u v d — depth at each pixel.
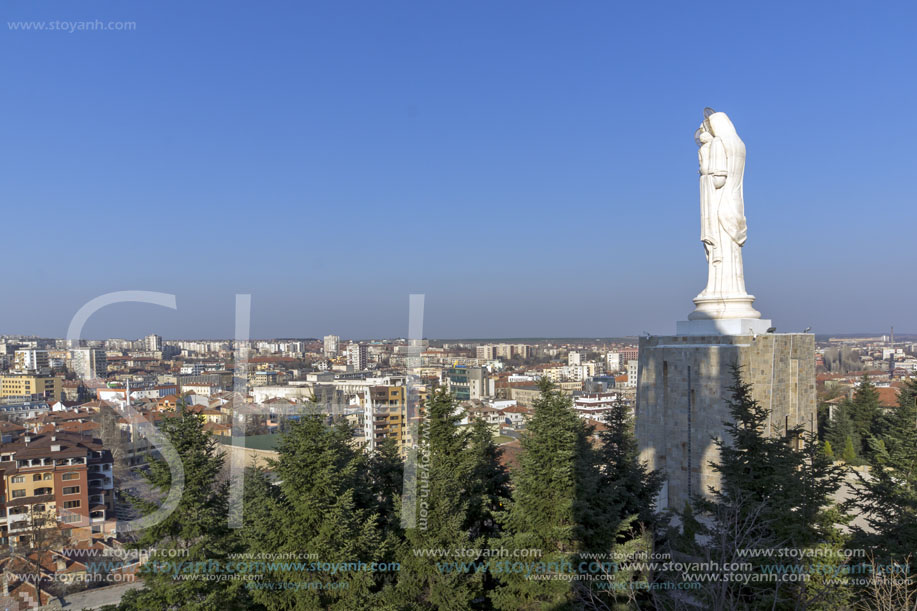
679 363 48.47
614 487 34.12
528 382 186.12
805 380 47.59
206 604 25.39
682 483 47.81
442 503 31.47
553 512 29.58
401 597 30.05
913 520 28.25
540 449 29.55
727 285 49.56
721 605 22.08
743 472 29.81
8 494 47.44
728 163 48.88
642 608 30.00
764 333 47.19
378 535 30.34
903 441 32.09
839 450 75.56
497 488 40.78
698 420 47.19
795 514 27.00
